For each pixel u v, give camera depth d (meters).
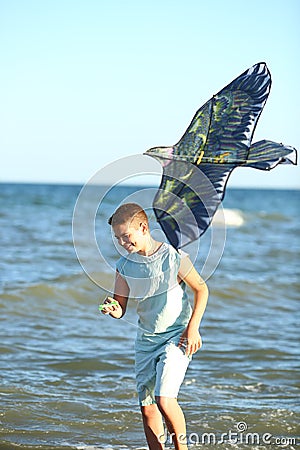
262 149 10.10
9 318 22.42
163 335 10.38
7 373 16.02
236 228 72.38
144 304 10.41
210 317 23.83
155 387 10.05
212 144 10.14
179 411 10.02
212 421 13.03
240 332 21.45
